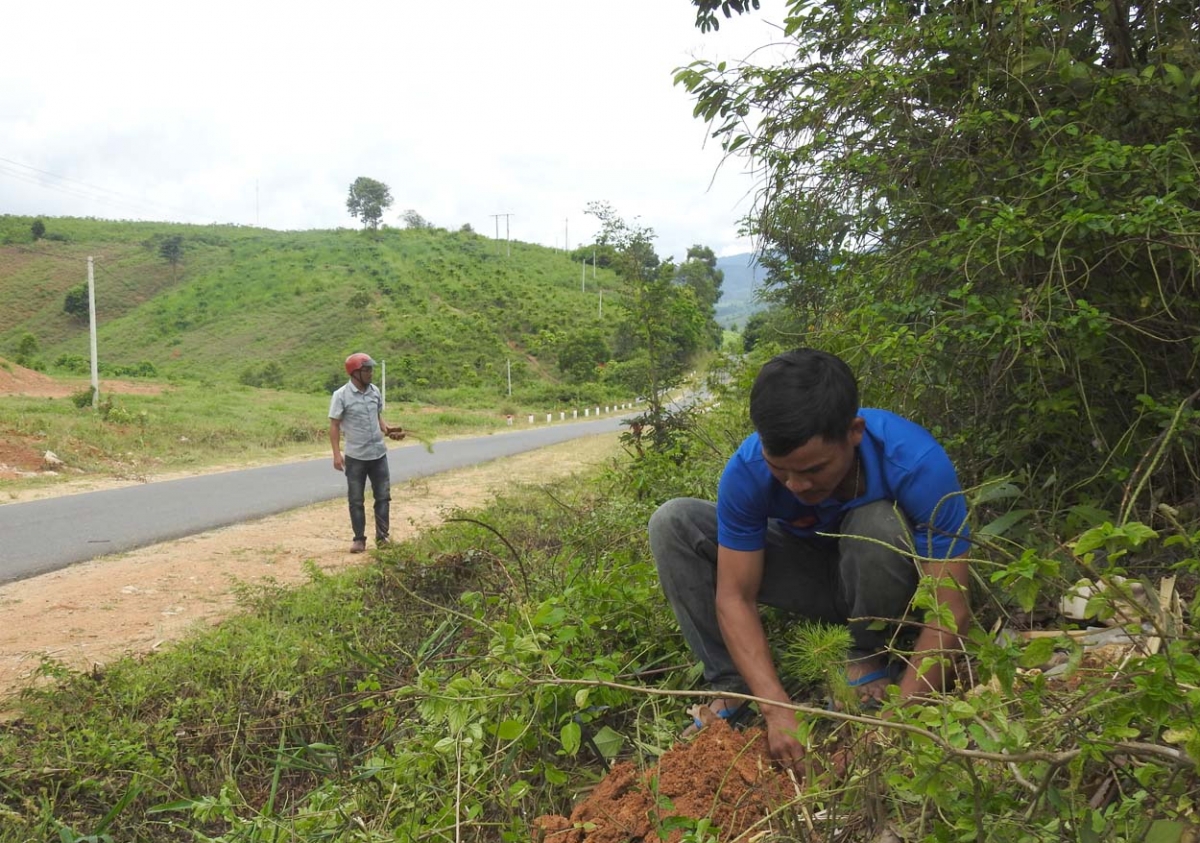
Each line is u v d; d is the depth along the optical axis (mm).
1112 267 3082
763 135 3803
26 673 4621
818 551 2697
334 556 7742
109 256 98562
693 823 1988
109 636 5293
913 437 2336
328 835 2502
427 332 70812
